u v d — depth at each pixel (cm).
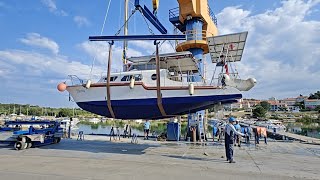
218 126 2030
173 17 2017
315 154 1223
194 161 984
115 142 1684
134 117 1315
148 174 737
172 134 1794
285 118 9038
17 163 902
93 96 1247
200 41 1825
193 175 732
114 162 941
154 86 1162
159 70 1141
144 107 1189
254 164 937
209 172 779
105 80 1262
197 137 1773
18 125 1509
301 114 10150
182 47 1880
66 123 2231
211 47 1466
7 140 1344
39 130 1428
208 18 1962
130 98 1182
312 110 11781
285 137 2448
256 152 1273
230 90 1097
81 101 1274
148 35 1141
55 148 1359
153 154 1166
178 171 786
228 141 983
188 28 1891
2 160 969
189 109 1215
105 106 1242
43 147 1400
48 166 847
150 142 1692
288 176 745
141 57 1360
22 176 696
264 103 13150
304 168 875
